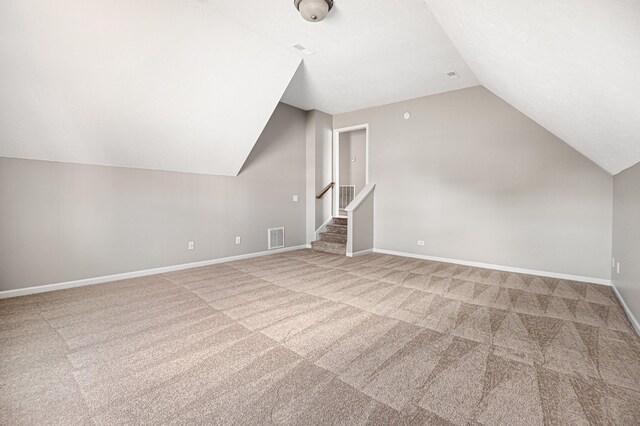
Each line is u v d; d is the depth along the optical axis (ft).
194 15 9.55
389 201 19.24
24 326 8.27
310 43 11.74
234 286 12.16
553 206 13.62
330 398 5.30
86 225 12.18
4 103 9.16
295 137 20.63
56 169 11.44
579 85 6.58
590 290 11.66
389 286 12.21
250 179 17.99
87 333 7.88
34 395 5.38
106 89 10.16
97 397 5.33
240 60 11.58
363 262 16.79
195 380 5.84
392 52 12.43
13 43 8.11
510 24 6.34
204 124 13.23
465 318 8.91
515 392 5.47
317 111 20.97
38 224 11.10
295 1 8.98
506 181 14.84
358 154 27.53
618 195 11.19
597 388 5.60
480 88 15.60
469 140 15.97
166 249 14.56
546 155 13.75
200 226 15.83
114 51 9.31
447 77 14.83
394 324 8.49
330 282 12.77
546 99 9.20
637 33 3.88
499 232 15.10
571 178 13.16
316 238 21.45
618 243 11.09
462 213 16.28
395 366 6.34
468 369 6.23
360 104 19.38
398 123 18.70
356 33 11.01
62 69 9.12
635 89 5.09
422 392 5.47
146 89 10.77
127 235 13.30
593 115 7.51
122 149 12.38
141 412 4.95
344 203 28.02
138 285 12.24
